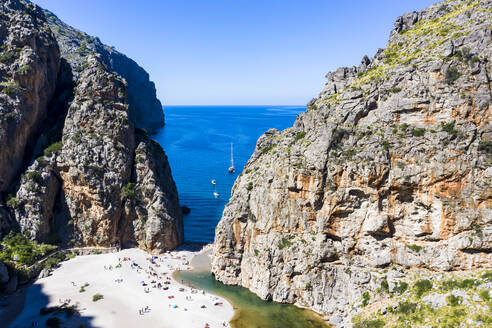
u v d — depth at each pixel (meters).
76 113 87.81
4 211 76.00
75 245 83.12
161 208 87.00
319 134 61.53
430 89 53.94
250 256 69.62
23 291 65.19
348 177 57.75
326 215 60.41
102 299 63.50
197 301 64.38
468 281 49.34
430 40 60.00
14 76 81.44
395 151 54.94
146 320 57.75
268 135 85.19
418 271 54.56
